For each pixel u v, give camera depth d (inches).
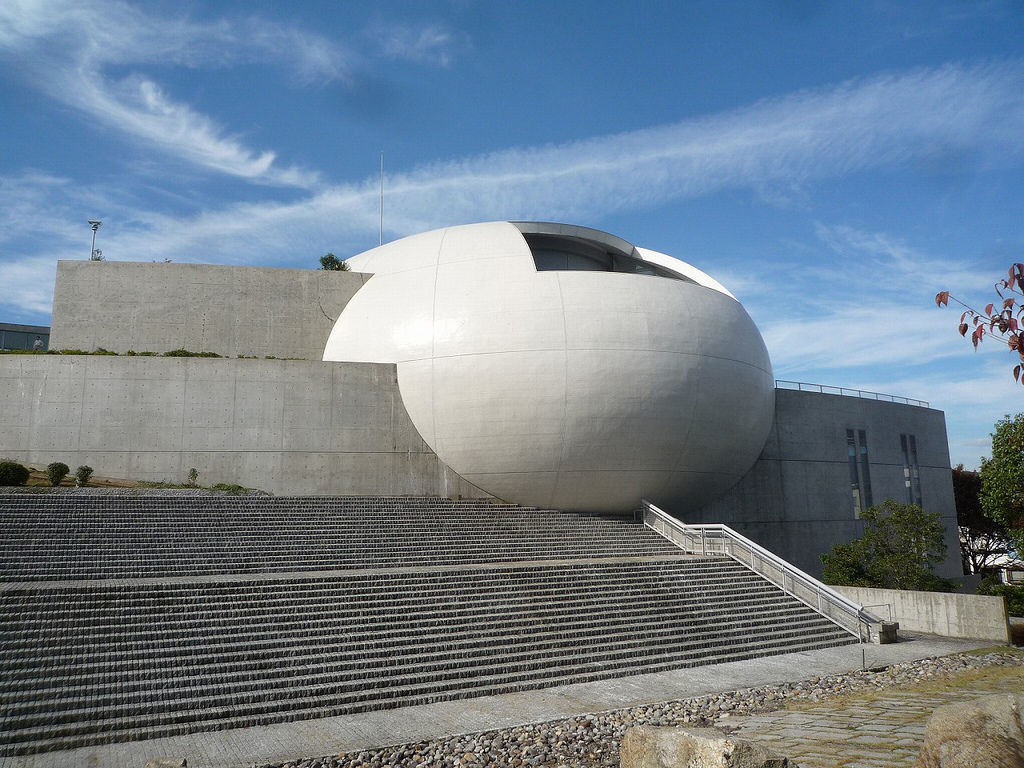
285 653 447.5
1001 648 612.4
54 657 400.8
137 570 560.7
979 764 143.2
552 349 898.1
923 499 1307.8
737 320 1024.2
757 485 1099.9
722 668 529.0
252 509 738.2
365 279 1064.2
